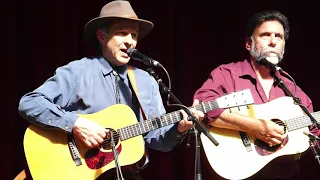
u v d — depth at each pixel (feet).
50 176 9.78
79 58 14.71
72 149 9.97
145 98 10.77
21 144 14.05
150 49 15.65
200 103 10.13
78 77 10.38
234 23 16.56
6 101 13.92
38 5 14.40
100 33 10.80
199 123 9.23
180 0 16.17
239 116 10.98
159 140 10.64
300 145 11.06
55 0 14.49
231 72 11.75
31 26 14.33
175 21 16.10
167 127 10.54
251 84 11.62
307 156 16.28
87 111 10.35
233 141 11.09
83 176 9.84
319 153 10.90
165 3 15.84
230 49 16.46
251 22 11.96
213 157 10.96
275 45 11.63
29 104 9.88
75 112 10.35
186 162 15.52
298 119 11.22
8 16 14.07
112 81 10.65
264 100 11.51
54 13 14.46
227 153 10.99
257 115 11.25
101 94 10.46
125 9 10.64
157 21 15.76
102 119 10.21
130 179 10.32
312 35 16.89
